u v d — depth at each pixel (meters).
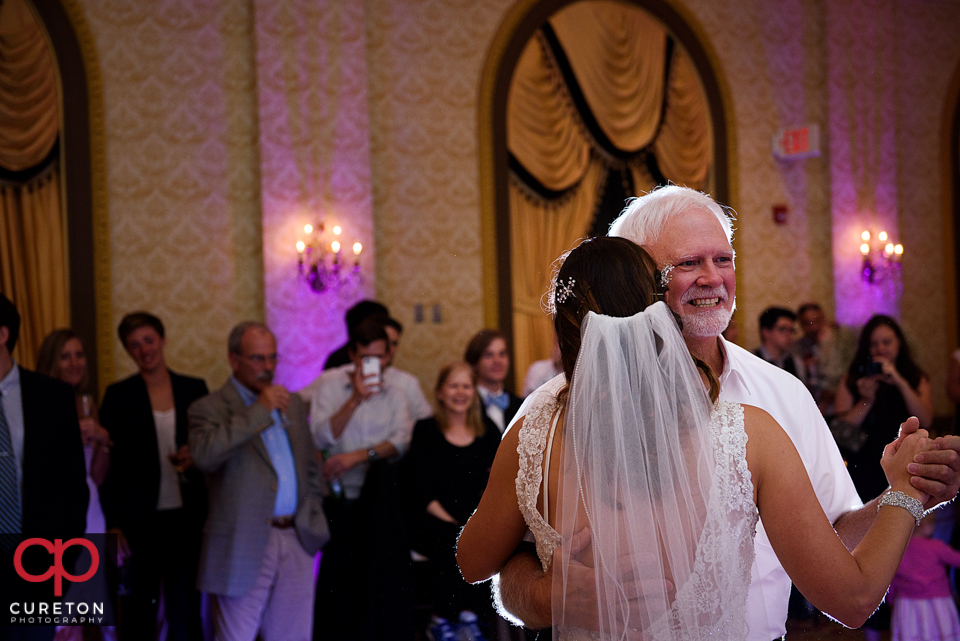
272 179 5.64
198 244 5.63
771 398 1.47
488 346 3.53
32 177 5.21
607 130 6.70
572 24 6.60
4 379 2.71
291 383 5.59
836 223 7.32
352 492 3.50
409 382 4.07
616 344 1.16
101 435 3.40
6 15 5.16
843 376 3.86
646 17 6.81
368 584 2.69
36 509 2.68
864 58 7.50
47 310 5.20
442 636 2.10
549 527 1.18
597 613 1.12
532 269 6.50
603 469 1.14
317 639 3.04
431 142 6.26
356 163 5.87
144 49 5.55
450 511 2.79
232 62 5.77
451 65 6.34
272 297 5.60
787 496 1.11
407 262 6.16
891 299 7.45
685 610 1.09
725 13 7.14
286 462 3.18
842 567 1.09
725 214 1.50
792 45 7.39
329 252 5.73
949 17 7.89
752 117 7.21
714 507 1.10
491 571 1.29
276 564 3.10
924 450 1.23
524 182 6.49
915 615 2.33
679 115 6.95
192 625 3.72
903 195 7.66
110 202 5.43
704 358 1.50
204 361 5.61
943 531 2.60
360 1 5.94
